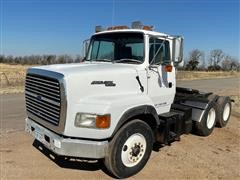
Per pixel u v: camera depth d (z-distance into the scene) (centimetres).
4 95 1577
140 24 605
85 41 675
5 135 747
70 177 511
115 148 482
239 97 1658
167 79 626
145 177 520
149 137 532
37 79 522
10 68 5512
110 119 465
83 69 498
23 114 1031
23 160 577
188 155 640
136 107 505
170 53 613
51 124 486
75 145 462
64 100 452
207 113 776
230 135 823
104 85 495
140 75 557
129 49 590
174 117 624
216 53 8850
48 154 612
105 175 524
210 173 549
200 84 3017
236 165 595
